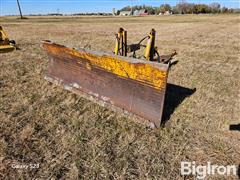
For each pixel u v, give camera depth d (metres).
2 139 3.68
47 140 3.71
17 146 3.55
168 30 22.56
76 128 4.05
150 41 4.68
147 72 3.89
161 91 3.88
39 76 6.71
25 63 8.23
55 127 4.07
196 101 5.20
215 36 16.98
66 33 19.25
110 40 14.64
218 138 3.85
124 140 3.74
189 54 10.17
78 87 5.43
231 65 8.27
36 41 13.88
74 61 5.33
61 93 5.51
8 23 35.12
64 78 5.84
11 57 9.15
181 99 5.30
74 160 3.29
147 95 4.10
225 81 6.54
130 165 3.22
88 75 5.15
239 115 4.61
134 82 4.23
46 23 35.16
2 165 3.16
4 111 4.60
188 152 3.50
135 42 14.05
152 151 3.50
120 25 30.16
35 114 4.51
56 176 3.01
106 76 4.72
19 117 4.38
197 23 33.12
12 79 6.47
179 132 3.98
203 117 4.51
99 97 4.93
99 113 4.56
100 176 3.04
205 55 9.95
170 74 7.18
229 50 11.07
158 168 3.18
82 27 26.78
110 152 3.46
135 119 4.23
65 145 3.59
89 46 12.07
